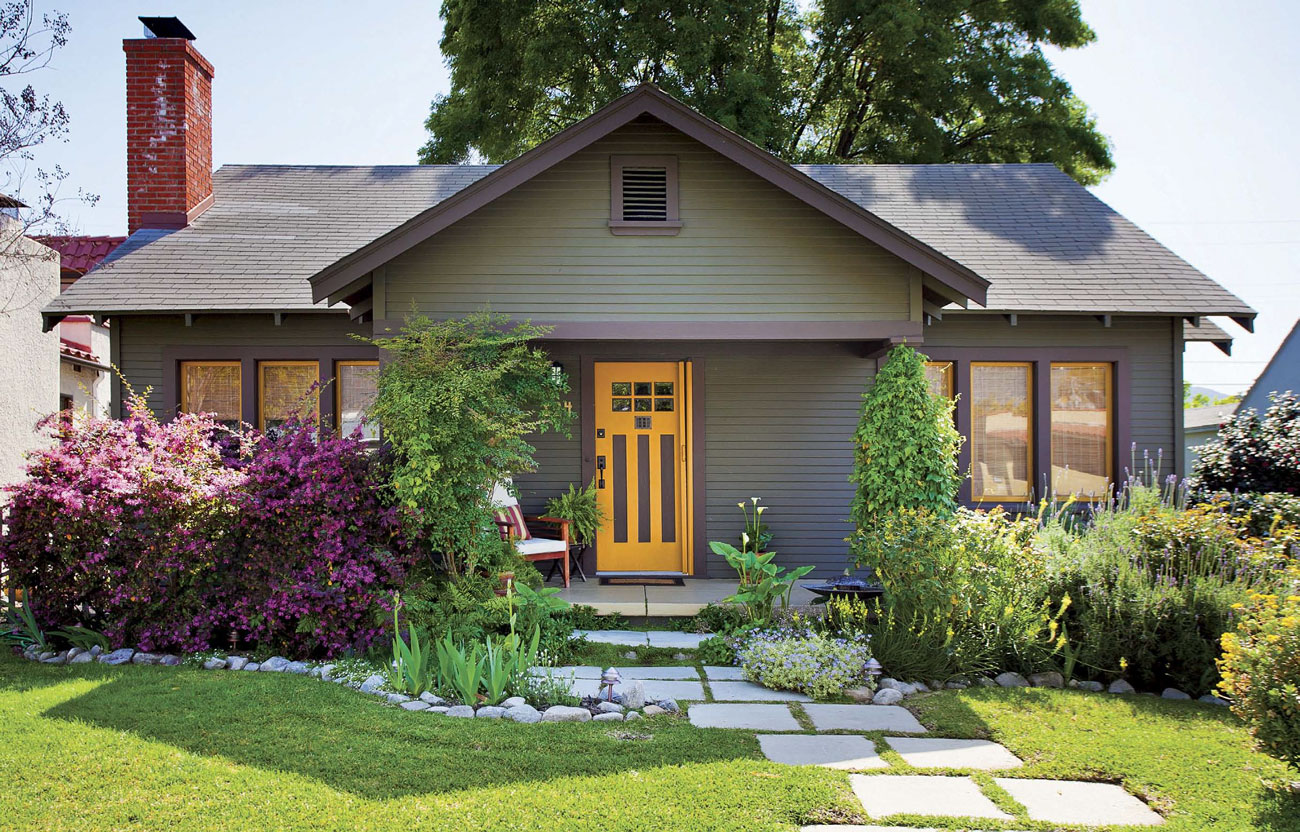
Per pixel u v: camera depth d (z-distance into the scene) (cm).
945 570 689
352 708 535
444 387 703
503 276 786
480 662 564
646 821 390
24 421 1196
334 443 705
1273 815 416
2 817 380
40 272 1200
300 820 384
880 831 392
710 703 593
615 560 1028
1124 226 1166
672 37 1850
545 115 2177
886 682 633
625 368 1037
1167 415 1041
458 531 714
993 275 1033
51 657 661
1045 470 1038
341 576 662
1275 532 747
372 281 780
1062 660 680
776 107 2111
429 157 2116
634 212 793
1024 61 2177
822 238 794
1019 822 404
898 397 782
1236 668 482
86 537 692
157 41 1134
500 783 429
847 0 2044
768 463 1016
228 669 641
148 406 1001
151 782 417
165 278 999
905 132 2231
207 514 687
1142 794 441
